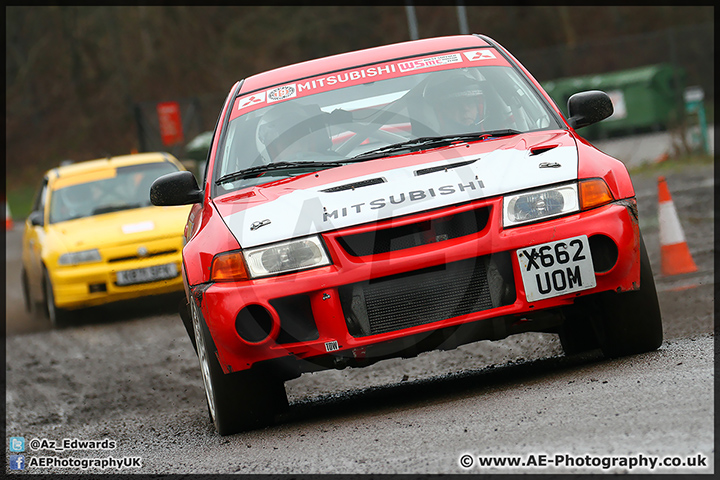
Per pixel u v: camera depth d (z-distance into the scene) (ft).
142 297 96.73
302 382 58.18
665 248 76.95
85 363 77.92
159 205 48.37
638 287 40.86
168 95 422.82
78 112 424.87
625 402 34.91
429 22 453.99
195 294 41.14
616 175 41.50
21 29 433.07
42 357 83.30
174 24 431.43
